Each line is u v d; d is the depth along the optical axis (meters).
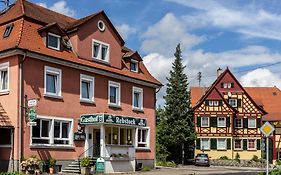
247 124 67.44
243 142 67.06
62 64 31.16
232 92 68.12
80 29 33.38
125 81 37.38
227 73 68.75
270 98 77.19
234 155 66.56
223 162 62.75
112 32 36.44
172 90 57.09
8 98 28.84
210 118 66.06
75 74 32.47
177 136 55.41
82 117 32.44
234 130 67.00
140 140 38.94
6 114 28.73
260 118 67.19
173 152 57.09
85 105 33.16
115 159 32.62
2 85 29.66
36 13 32.75
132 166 34.69
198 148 65.81
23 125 28.36
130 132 36.34
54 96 30.58
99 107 34.44
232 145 65.62
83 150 32.59
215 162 63.00
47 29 30.73
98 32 35.03
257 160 63.88
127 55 38.50
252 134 67.06
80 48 33.19
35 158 28.02
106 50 35.84
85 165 30.17
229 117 65.81
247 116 67.50
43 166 29.22
